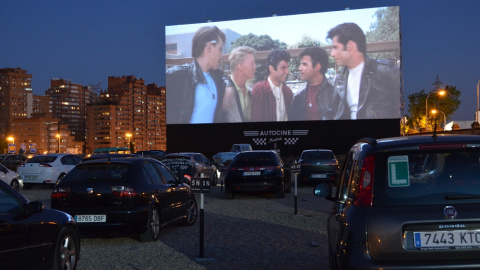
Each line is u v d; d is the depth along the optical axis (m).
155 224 9.76
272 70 52.56
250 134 53.25
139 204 9.28
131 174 9.48
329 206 15.09
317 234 10.14
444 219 3.96
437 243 3.97
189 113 54.56
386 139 4.65
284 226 11.26
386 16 50.28
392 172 4.15
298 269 7.27
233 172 17.30
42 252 6.19
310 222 11.78
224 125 53.88
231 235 10.24
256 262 7.75
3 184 5.96
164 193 10.14
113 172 9.50
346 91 51.06
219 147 53.94
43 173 22.61
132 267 7.58
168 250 8.83
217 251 8.64
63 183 9.39
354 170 4.46
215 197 18.61
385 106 50.44
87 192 9.20
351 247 4.09
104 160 9.76
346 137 51.25
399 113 50.25
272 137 52.78
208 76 54.09
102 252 8.80
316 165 21.39
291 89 52.19
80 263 7.91
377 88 50.53
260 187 17.05
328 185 6.29
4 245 5.50
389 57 50.28
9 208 5.86
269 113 52.66
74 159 24.47
